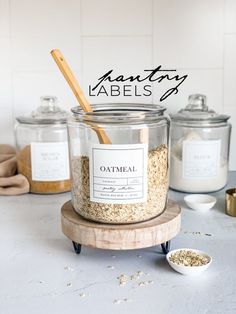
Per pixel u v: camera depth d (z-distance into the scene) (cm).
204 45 104
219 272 63
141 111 69
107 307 54
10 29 104
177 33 104
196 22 103
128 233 63
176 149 95
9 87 107
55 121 94
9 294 57
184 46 104
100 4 103
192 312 53
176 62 105
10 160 100
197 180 94
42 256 68
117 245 63
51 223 80
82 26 104
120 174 63
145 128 66
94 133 66
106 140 66
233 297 56
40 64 106
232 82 105
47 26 104
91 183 64
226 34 103
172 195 95
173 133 95
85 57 105
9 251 69
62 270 63
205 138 93
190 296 57
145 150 64
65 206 72
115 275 62
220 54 104
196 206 85
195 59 105
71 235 66
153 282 60
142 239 63
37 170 94
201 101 97
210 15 103
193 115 94
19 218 83
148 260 66
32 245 71
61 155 94
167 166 69
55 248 70
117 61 105
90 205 65
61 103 107
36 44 105
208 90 106
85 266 64
